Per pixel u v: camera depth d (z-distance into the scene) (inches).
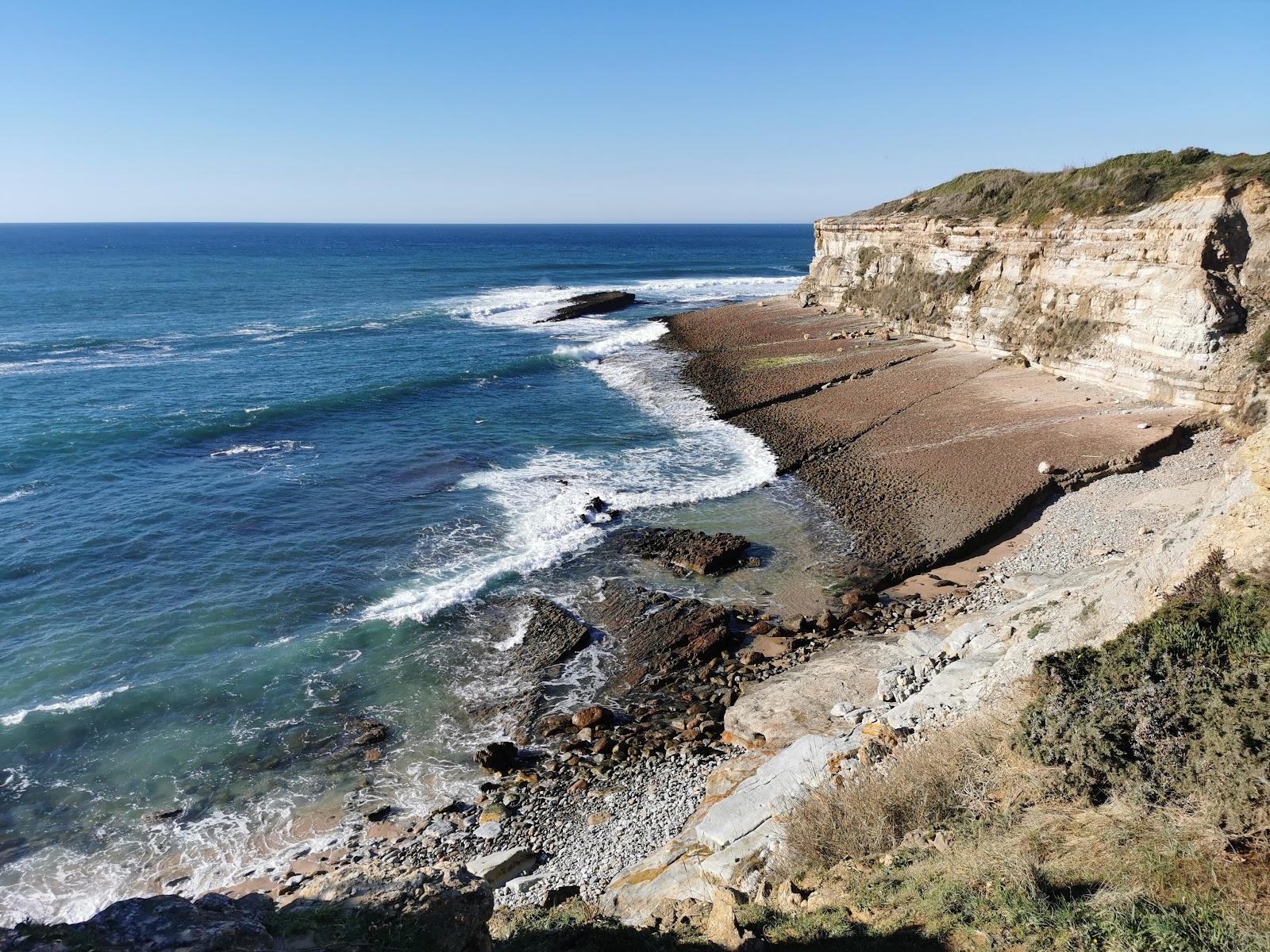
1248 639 336.2
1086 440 1038.4
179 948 227.6
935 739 404.8
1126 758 314.3
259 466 1123.3
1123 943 224.8
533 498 1027.3
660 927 336.8
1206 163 1248.8
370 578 821.9
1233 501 445.7
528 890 433.1
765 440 1240.8
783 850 364.5
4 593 759.7
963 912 256.1
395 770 569.6
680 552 864.9
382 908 265.3
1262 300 1054.4
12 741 578.9
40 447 1141.1
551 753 586.9
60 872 476.4
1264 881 238.2
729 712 597.0
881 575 807.7
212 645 700.7
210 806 532.4
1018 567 784.9
